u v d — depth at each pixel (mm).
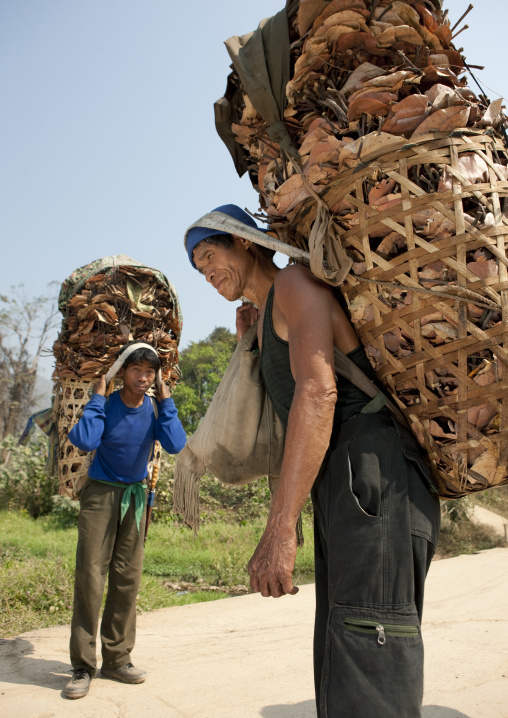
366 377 1602
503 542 10367
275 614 4531
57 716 2514
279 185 1742
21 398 34969
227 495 14484
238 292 1918
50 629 4031
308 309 1555
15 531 10203
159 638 3867
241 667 3184
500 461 1443
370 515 1443
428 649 3424
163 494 11930
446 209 1403
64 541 9141
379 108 1513
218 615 4543
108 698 2729
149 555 8844
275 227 1812
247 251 1911
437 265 1419
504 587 5477
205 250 1893
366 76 1571
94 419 2986
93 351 3998
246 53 1810
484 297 1384
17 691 2822
